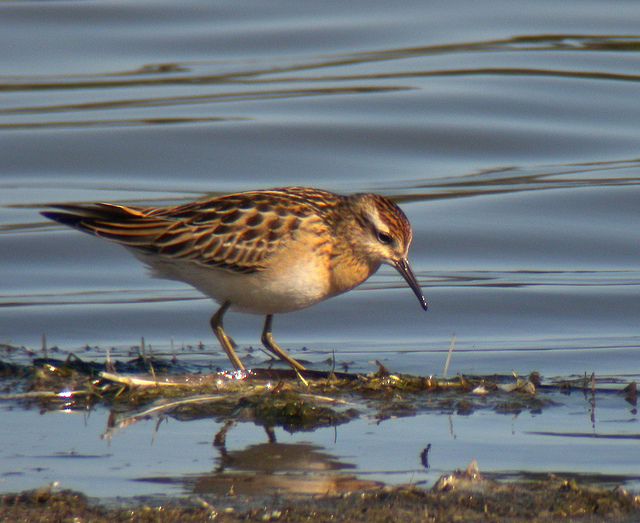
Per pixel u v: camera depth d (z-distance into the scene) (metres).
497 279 15.17
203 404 10.04
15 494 7.61
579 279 15.06
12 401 10.23
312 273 11.37
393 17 25.20
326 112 20.78
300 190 11.98
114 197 17.58
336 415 9.73
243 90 22.09
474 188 18.12
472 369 11.65
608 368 11.57
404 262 12.05
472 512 7.28
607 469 8.27
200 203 11.71
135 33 24.39
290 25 24.86
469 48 23.84
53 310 14.01
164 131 19.84
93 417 9.74
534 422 9.58
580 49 23.59
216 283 11.46
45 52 23.41
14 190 17.92
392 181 18.56
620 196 17.33
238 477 8.09
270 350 11.93
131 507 7.39
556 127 20.25
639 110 20.70
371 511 7.26
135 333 13.35
